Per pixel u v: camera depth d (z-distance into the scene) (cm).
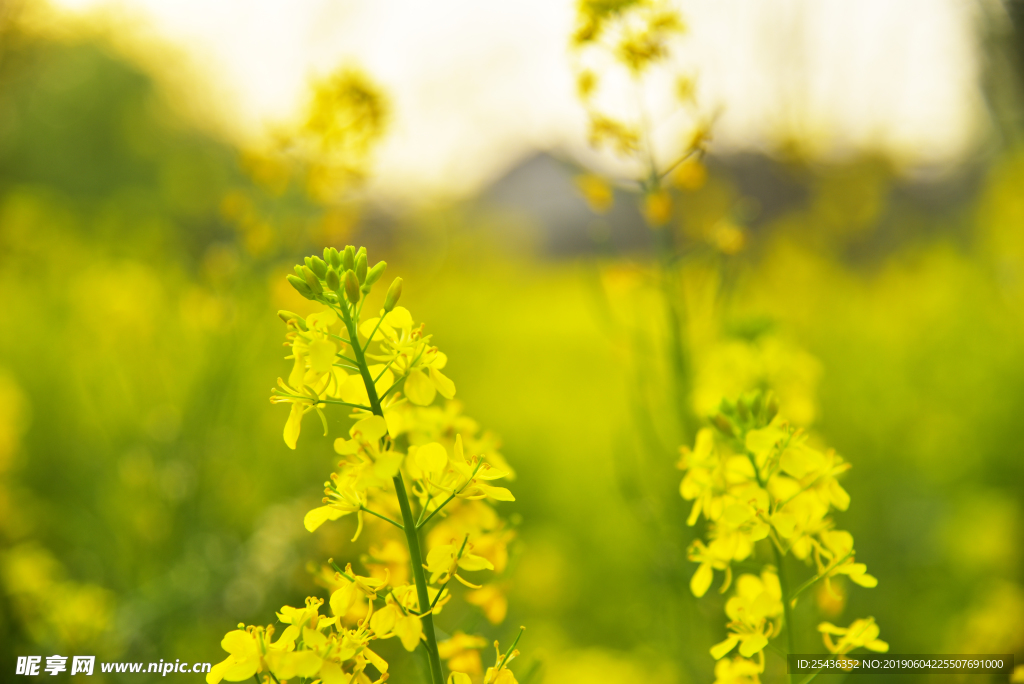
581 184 332
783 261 820
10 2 648
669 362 321
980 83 748
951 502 547
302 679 136
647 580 380
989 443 592
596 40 310
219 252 439
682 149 310
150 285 623
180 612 371
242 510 466
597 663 385
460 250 1430
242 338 427
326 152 402
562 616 471
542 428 809
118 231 940
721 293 333
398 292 145
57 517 458
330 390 141
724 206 646
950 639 394
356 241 919
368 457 134
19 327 684
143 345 563
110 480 449
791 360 352
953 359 706
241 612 379
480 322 1213
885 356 725
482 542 177
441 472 142
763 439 159
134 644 356
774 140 836
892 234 1074
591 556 534
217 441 447
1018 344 684
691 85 308
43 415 557
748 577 170
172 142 1136
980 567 467
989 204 891
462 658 170
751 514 154
